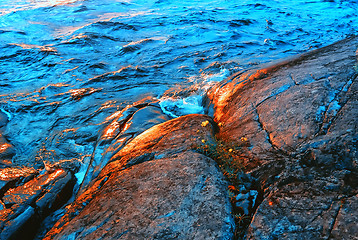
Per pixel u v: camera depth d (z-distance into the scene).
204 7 14.60
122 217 2.51
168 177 2.89
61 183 4.03
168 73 7.79
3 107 6.36
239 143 3.40
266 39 9.88
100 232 2.42
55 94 6.93
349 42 5.62
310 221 2.02
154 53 9.20
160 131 4.15
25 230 3.36
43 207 3.66
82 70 8.16
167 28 11.53
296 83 4.02
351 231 1.82
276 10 13.57
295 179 2.49
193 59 8.58
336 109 3.08
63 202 3.91
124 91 6.95
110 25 11.83
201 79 7.18
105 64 8.55
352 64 3.99
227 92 5.09
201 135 3.65
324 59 4.73
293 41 9.58
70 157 4.84
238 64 7.86
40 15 14.05
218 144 3.37
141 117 5.24
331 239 1.83
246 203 2.55
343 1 14.49
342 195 2.12
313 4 14.52
